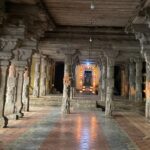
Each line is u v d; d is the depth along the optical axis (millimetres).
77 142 10023
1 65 12875
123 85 34406
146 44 12953
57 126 14016
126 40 18812
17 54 16812
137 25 12984
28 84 22125
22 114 17859
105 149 8992
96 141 10344
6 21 11820
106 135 11766
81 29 17344
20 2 11117
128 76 32375
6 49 12516
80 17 14117
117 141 10445
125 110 25938
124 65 33281
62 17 14242
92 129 13398
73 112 22203
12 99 17156
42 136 11023
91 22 15445
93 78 42344
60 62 39344
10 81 17156
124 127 14469
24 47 16359
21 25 11984
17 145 9172
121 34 18625
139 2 10750
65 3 11344
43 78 29641
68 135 11430
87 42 19047
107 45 19047
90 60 31406
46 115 19375
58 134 11625
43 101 27938
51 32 18938
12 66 17234
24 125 14062
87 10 12453
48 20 13812
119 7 11680
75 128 13500
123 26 16344
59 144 9562
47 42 19062
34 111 22156
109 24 15867
